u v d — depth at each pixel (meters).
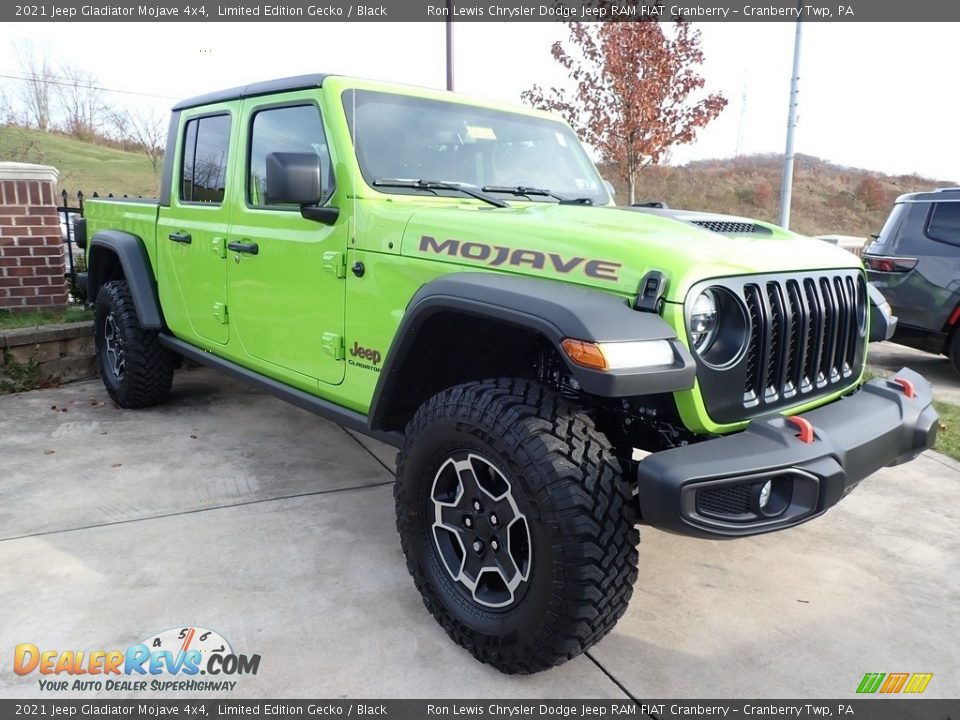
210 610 2.54
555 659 2.10
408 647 2.38
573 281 2.16
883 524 3.40
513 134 3.48
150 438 4.33
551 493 1.97
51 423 4.57
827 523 3.41
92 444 4.20
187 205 3.95
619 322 1.93
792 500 2.03
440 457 2.33
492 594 2.28
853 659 2.38
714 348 2.12
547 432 2.04
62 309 6.09
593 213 2.66
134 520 3.24
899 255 6.56
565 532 1.96
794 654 2.41
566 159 3.66
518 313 2.05
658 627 2.54
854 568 2.99
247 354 3.57
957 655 2.42
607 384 1.83
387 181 2.88
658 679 2.26
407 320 2.39
